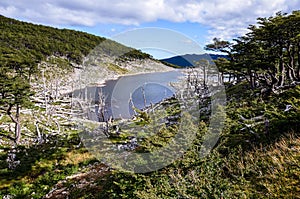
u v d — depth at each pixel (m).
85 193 10.37
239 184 7.09
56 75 58.69
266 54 16.22
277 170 7.07
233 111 13.49
